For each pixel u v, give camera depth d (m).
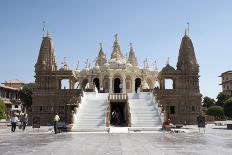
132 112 57.12
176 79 83.44
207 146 25.17
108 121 53.47
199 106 82.19
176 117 81.19
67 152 21.53
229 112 61.78
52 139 33.78
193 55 85.81
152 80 95.38
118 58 93.50
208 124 85.00
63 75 83.88
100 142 29.59
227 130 52.25
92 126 52.19
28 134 43.22
